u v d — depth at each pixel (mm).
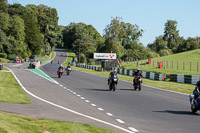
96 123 11531
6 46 138750
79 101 18781
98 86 31781
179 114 14680
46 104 16688
